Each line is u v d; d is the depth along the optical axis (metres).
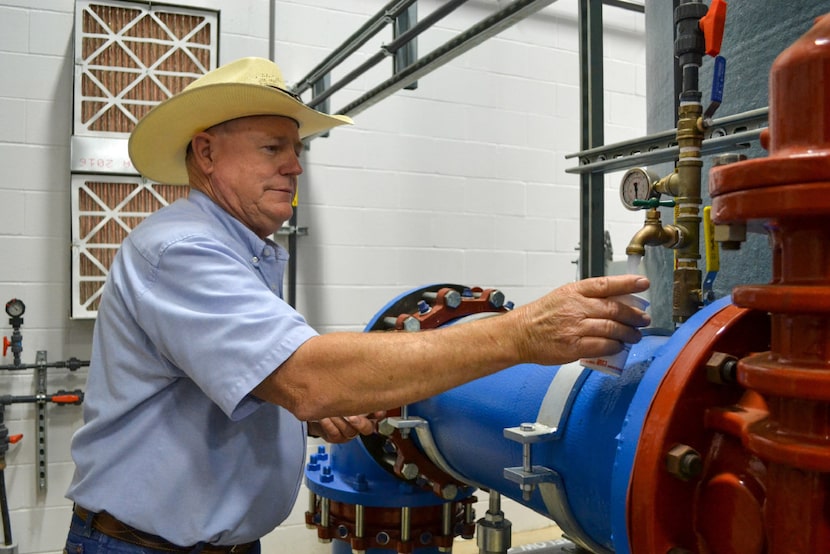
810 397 0.45
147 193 2.26
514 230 2.89
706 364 0.59
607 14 3.10
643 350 0.79
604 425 0.76
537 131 2.93
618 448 0.62
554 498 0.83
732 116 1.01
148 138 1.18
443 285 1.51
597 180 1.48
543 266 2.95
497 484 1.07
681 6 0.80
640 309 0.72
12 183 2.21
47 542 2.24
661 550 0.58
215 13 2.31
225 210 1.13
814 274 0.47
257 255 1.12
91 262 2.21
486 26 1.40
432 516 1.47
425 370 0.79
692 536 0.59
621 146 1.31
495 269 2.86
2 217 2.20
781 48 0.95
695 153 0.79
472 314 1.37
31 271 2.23
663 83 1.39
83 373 2.29
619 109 3.14
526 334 0.74
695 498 0.59
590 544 0.85
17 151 2.21
